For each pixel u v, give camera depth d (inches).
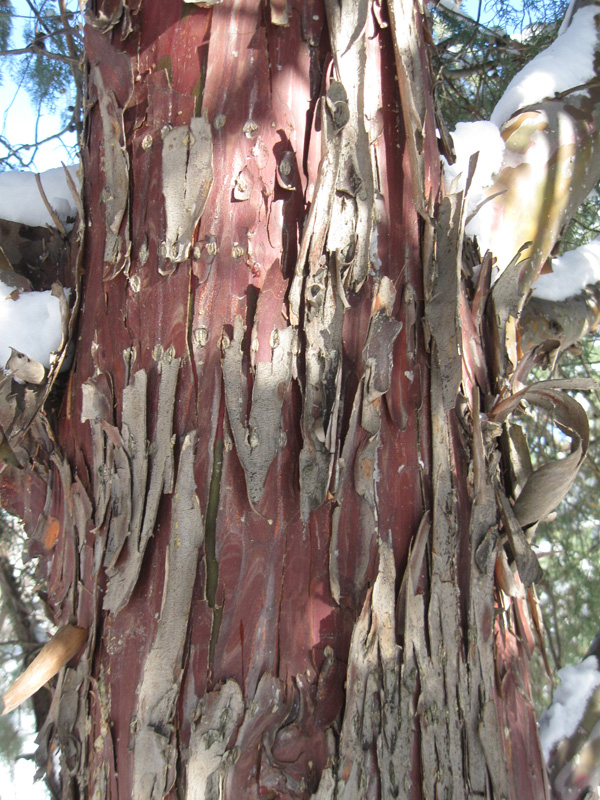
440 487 22.7
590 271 36.5
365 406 22.0
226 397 21.4
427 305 23.3
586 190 33.4
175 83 22.9
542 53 35.9
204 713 20.2
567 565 65.0
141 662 20.9
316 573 21.1
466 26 56.0
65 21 42.2
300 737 20.3
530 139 32.0
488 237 30.4
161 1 23.4
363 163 22.8
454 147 31.1
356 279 22.4
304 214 22.2
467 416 24.2
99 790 21.1
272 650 20.7
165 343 22.0
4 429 25.1
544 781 23.8
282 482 21.2
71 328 24.8
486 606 23.1
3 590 58.3
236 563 20.9
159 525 21.4
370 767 20.5
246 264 21.9
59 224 28.1
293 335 21.6
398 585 21.7
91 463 23.4
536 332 34.4
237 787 19.9
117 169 23.3
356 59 23.1
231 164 22.3
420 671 21.4
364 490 21.8
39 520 26.2
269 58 22.7
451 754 21.4
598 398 65.8
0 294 26.4
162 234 22.5
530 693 24.7
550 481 24.8
